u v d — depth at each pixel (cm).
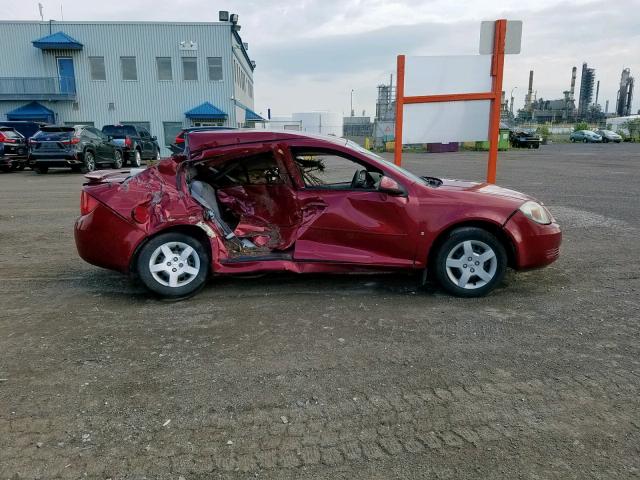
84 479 234
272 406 294
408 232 461
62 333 396
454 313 432
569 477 233
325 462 246
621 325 405
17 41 3412
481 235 457
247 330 399
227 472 239
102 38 3447
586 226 802
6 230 803
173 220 453
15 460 247
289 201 495
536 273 550
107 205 453
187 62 3544
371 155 480
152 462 246
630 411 285
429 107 761
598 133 5447
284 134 479
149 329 403
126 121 3569
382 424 276
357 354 357
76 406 294
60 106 3506
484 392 306
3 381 322
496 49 743
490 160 780
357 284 511
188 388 313
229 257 473
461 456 249
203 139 478
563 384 314
